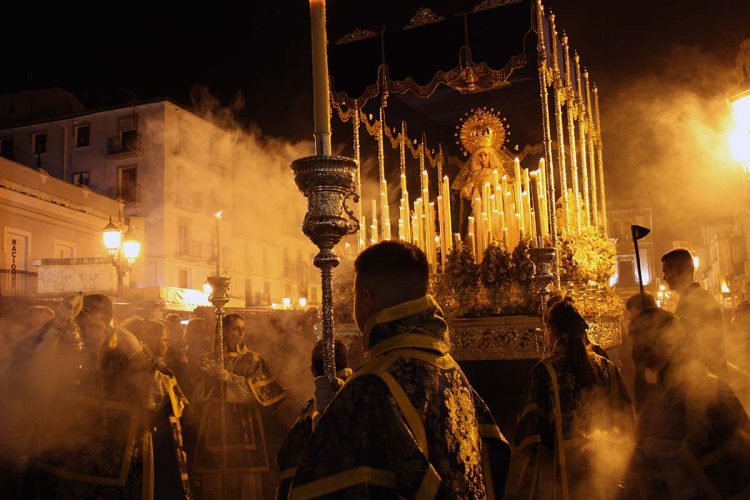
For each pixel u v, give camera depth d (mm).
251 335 6617
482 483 1750
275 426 6234
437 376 1723
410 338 1750
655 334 2752
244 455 5121
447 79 6059
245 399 5172
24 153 30844
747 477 2512
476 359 5164
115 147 29609
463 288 5410
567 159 7703
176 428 4438
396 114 7773
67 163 30172
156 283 28578
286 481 2195
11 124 31125
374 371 1666
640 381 3988
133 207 29328
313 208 1992
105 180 29719
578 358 3385
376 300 1815
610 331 5551
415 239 6285
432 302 1850
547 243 5160
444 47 6086
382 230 6414
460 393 1802
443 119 8031
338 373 3398
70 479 3443
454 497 1611
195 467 5113
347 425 1608
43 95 31828
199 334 6172
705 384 2615
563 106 6867
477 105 7520
